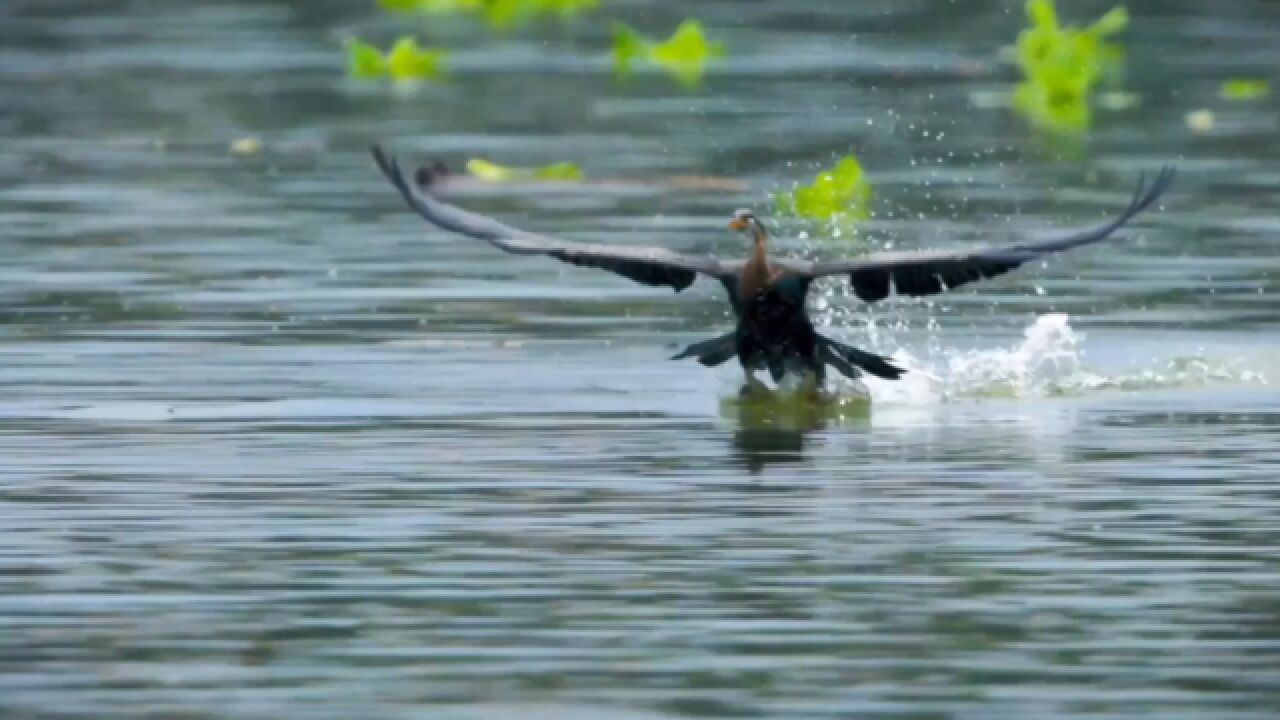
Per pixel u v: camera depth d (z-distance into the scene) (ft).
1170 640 34.91
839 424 48.83
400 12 129.08
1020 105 96.84
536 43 117.08
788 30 120.26
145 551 39.52
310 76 105.70
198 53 112.57
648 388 52.21
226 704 32.37
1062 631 35.35
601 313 60.54
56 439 47.19
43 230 71.31
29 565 38.75
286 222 72.95
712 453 46.19
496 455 45.96
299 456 45.88
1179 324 58.18
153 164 83.82
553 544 39.86
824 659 34.14
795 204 74.18
